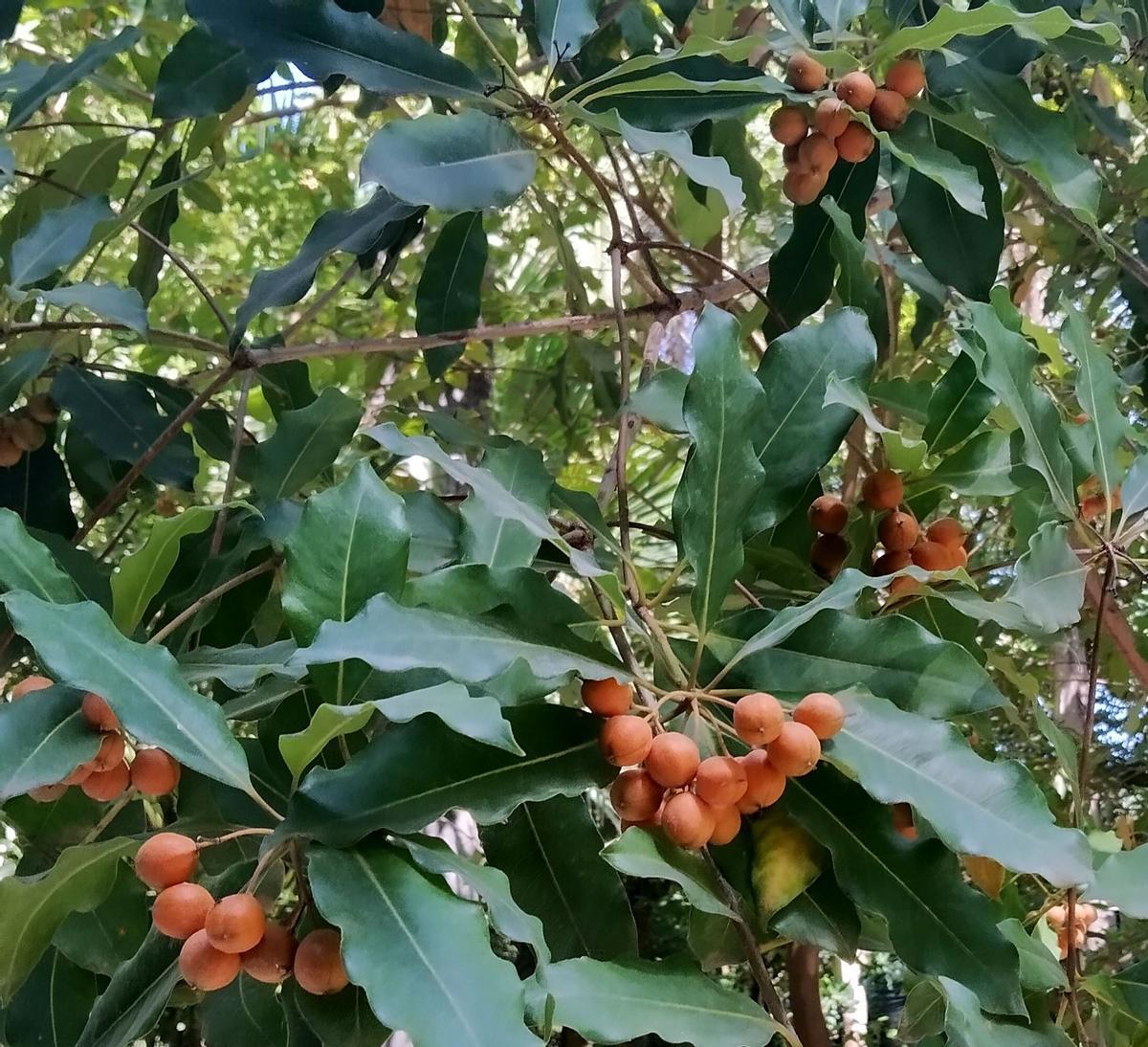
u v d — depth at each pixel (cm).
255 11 36
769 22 63
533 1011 24
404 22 56
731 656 31
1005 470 38
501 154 36
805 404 35
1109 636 53
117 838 28
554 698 51
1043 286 79
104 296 43
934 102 42
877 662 30
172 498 69
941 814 26
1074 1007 33
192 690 27
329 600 28
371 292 54
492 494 32
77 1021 36
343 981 25
